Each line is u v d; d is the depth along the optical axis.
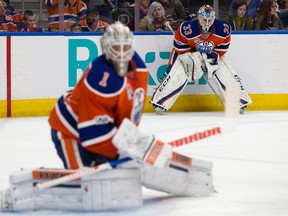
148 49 21.83
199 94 22.25
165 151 9.40
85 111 9.46
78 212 9.80
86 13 22.33
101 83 9.33
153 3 22.59
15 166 13.59
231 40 22.02
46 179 9.80
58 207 9.89
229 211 10.01
